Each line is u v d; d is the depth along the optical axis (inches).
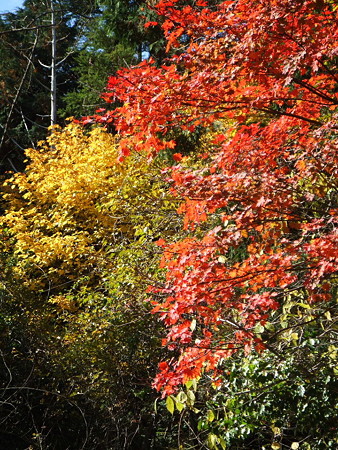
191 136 321.4
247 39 124.7
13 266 349.1
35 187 450.3
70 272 390.6
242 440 191.8
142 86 129.1
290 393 180.4
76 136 487.5
